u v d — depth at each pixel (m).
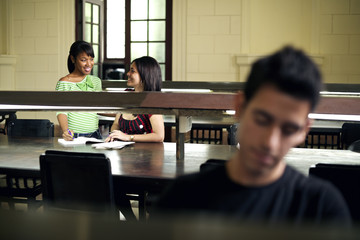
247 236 0.18
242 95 0.68
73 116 3.56
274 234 0.18
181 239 0.18
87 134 3.64
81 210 2.17
